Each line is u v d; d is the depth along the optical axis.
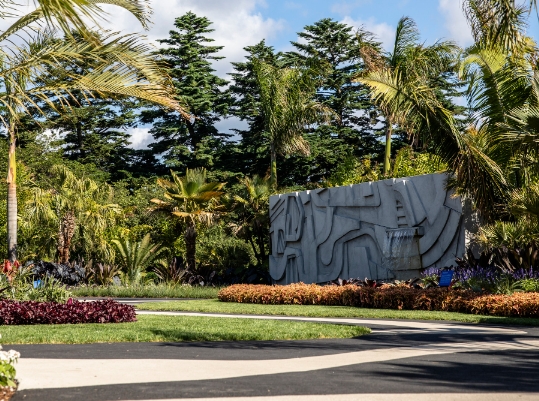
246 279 31.50
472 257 19.75
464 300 15.70
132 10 8.82
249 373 6.55
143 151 53.38
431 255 22.70
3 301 13.27
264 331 10.77
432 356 8.02
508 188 18.70
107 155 53.00
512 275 17.33
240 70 52.03
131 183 51.59
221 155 51.59
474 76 19.03
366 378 6.30
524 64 18.06
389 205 24.44
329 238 27.00
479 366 7.16
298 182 51.94
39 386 5.70
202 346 9.00
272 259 30.25
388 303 17.25
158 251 33.81
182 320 13.20
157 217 38.81
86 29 7.35
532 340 10.02
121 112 54.25
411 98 18.19
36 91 9.33
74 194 33.03
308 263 28.06
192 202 32.75
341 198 26.62
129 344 9.24
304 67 32.81
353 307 17.78
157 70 9.47
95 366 6.89
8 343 9.16
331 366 7.11
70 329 10.93
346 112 50.75
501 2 11.36
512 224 19.16
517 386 5.93
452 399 5.30
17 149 43.91
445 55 22.59
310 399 5.25
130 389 5.60
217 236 37.91
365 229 25.45
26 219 33.66
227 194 35.34
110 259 34.09
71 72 9.55
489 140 18.53
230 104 52.69
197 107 50.34
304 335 10.28
